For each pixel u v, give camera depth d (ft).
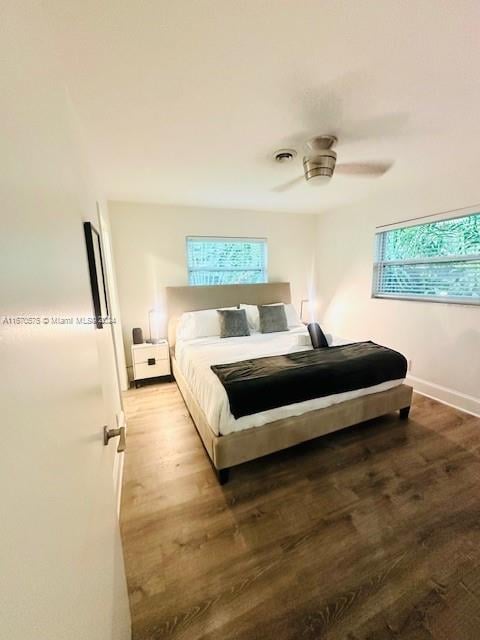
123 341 11.71
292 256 14.46
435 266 9.46
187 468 6.46
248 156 6.94
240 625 3.55
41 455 1.33
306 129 5.73
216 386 6.33
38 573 1.19
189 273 12.48
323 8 3.09
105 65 3.79
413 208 9.76
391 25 3.31
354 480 5.96
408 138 6.23
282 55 3.74
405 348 10.55
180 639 3.42
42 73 1.93
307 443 7.23
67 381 1.86
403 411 8.18
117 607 2.71
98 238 6.23
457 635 3.42
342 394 7.15
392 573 4.12
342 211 12.92
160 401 9.87
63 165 2.36
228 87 4.37
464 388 8.80
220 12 3.10
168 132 5.71
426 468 6.29
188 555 4.43
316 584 3.99
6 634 0.90
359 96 4.69
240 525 4.95
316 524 4.94
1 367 1.05
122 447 2.82
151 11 3.05
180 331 11.39
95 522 2.21
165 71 3.97
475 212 8.02
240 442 5.90
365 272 12.00
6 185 1.18
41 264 1.55
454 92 4.63
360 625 3.52
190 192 9.94
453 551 4.43
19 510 1.08
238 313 11.37
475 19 3.24
